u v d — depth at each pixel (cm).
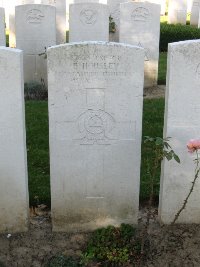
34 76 289
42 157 189
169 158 126
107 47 128
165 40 411
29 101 260
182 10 499
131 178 142
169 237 140
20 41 283
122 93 133
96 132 136
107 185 142
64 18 362
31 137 207
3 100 130
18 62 127
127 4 272
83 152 138
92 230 147
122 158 140
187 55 129
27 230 144
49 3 360
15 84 129
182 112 135
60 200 143
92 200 143
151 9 274
